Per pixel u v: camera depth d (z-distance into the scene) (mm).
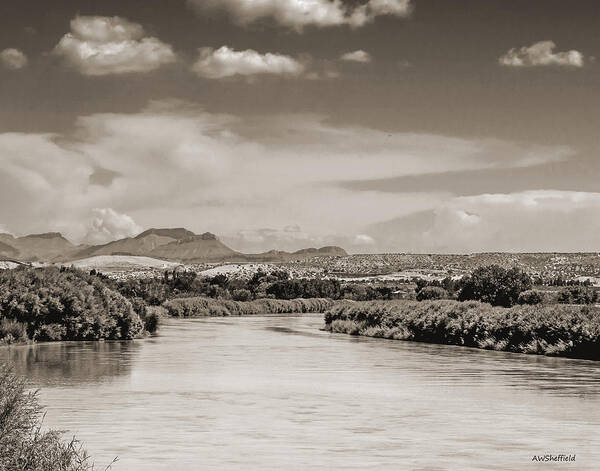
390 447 11594
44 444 8844
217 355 29438
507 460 10680
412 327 41406
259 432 12852
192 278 108688
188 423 13695
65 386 19047
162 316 74000
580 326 29891
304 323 61438
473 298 54750
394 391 18594
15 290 36594
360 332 46469
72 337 38156
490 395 17891
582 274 167250
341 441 12070
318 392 18312
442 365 25797
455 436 12555
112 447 11445
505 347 33719
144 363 25688
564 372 23406
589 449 11477
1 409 9227
